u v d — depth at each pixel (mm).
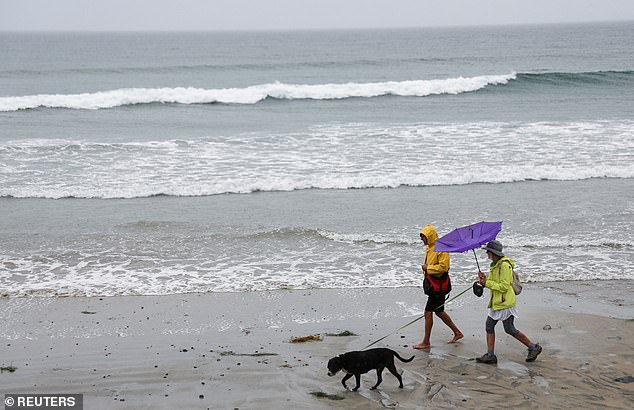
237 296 12578
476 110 36188
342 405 8094
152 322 11266
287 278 13562
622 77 49531
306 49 133625
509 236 16172
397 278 13578
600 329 10797
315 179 21359
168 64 82875
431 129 29344
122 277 13570
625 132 28375
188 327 11055
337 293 12758
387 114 35000
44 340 10445
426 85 45469
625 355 9688
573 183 21406
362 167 22844
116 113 36219
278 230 16531
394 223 17344
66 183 20906
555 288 12969
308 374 9094
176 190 20266
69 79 56750
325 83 53781
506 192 20328
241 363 9484
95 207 18812
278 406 8078
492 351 9461
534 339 10359
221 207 18922
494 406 7992
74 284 13133
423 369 9227
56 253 14969
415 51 115438
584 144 26188
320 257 14844
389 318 11531
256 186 20594
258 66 71375
